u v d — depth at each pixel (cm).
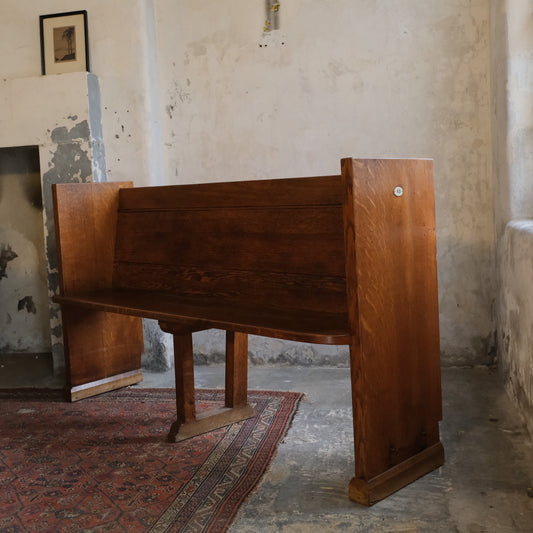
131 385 409
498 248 377
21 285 509
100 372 393
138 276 379
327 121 417
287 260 298
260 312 290
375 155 412
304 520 229
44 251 503
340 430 312
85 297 361
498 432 300
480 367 406
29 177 500
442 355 412
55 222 372
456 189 401
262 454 287
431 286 266
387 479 245
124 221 393
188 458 287
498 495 241
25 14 448
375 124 410
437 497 242
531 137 349
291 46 418
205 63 434
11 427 335
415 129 404
